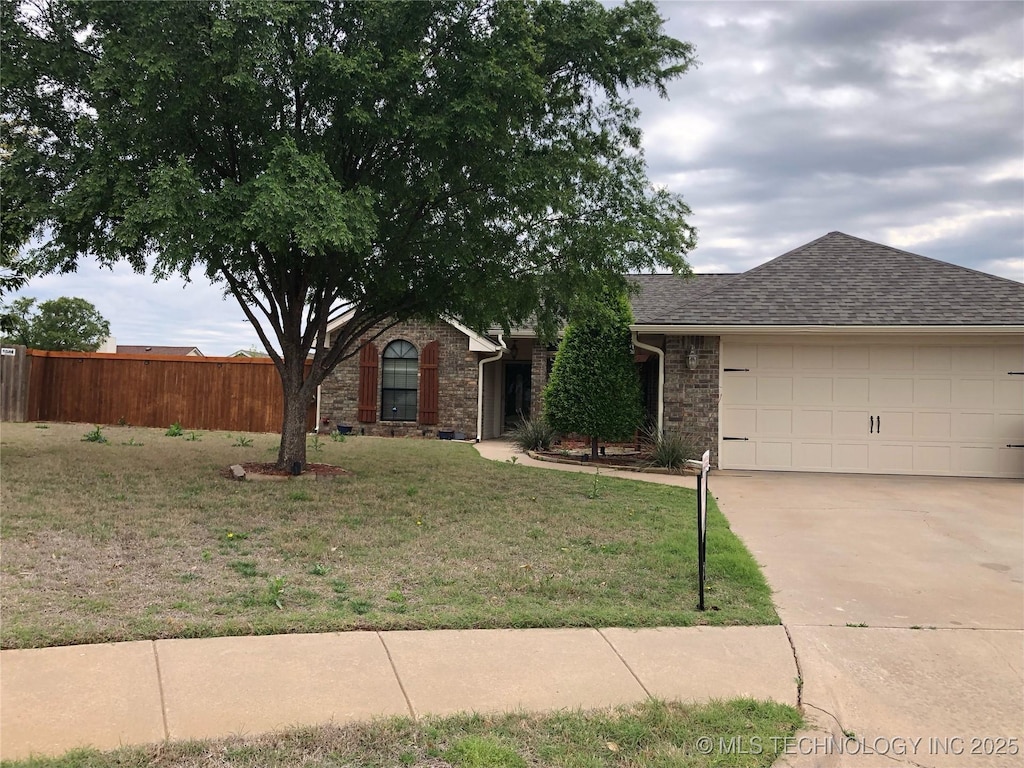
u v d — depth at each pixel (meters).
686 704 3.84
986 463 12.80
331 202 7.39
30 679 3.85
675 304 16.23
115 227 8.26
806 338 13.27
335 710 3.66
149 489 8.95
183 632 4.53
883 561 6.95
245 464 11.04
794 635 4.95
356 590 5.54
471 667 4.24
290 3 7.82
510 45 8.41
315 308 10.38
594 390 13.46
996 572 6.61
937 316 12.52
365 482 10.20
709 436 13.41
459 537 7.29
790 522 8.67
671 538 7.41
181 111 7.86
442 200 9.23
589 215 9.91
